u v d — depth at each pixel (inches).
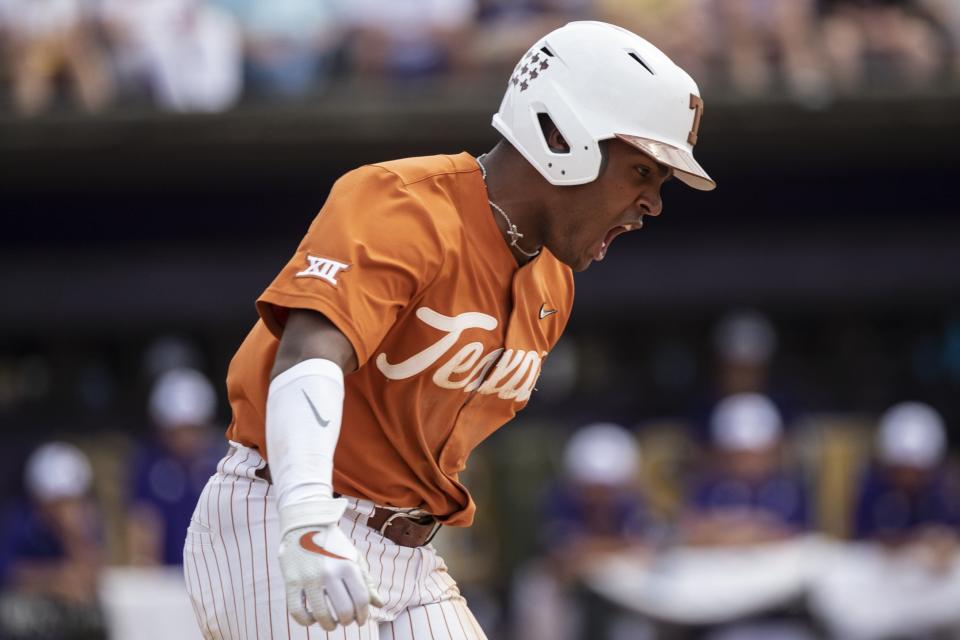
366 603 312.3
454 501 397.7
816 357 1430.9
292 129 1178.6
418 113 1186.6
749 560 1102.4
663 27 1215.6
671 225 1406.3
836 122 1230.9
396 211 353.4
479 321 372.2
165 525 1083.3
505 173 376.2
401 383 370.3
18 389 1355.8
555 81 369.7
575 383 1413.6
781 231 1409.9
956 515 1137.4
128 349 1371.8
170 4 1168.8
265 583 369.1
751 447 1138.7
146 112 1168.2
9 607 1013.8
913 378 1425.9
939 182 1400.1
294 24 1173.7
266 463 373.1
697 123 377.1
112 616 1027.9
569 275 405.1
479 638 404.8
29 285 1344.7
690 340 1421.0
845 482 1352.1
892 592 1103.6
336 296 338.3
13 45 1160.2
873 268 1407.5
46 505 1029.2
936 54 1244.5
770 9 1219.9
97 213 1348.4
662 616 1083.9
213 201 1355.8
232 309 1368.1
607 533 1152.2
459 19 1197.7
